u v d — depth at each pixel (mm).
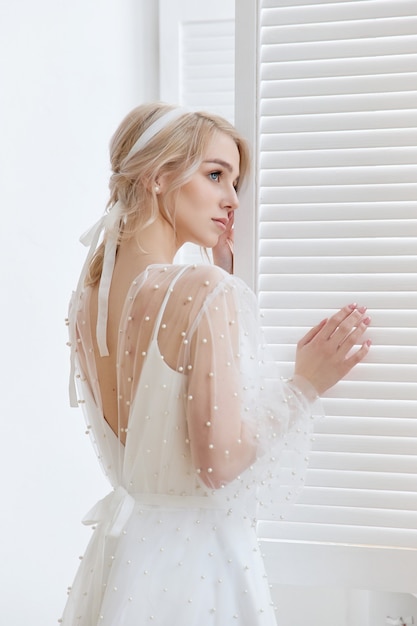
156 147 1350
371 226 1420
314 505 1459
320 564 1461
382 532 1442
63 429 2297
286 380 1402
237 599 1239
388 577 1441
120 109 2578
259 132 1457
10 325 2064
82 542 2398
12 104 2051
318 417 1360
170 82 2740
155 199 1355
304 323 1445
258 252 1465
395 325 1407
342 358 1370
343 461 1440
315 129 1438
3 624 2033
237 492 1255
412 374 1404
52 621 2248
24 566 2121
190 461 1253
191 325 1226
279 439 1265
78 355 1463
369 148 1425
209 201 1384
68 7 2273
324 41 1432
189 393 1214
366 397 1421
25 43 2096
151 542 1241
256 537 1343
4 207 2027
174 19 2715
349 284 1430
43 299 2209
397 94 1411
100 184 2484
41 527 2197
